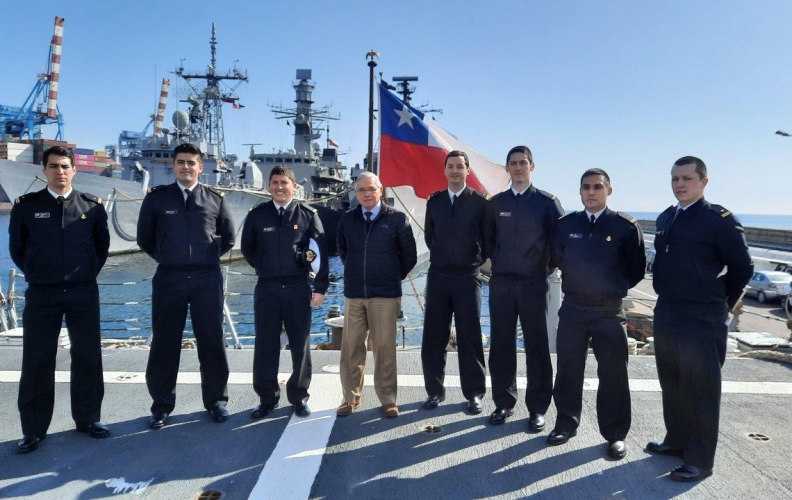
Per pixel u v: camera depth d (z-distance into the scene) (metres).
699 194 2.76
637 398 3.74
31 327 2.94
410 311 18.77
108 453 2.90
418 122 5.95
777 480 2.59
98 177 21.53
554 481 2.60
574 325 3.02
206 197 3.41
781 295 17.91
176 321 3.31
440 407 3.59
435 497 2.45
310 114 39.72
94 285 3.13
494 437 3.11
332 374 4.29
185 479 2.61
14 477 2.63
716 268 2.68
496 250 3.36
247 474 2.66
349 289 3.51
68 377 4.09
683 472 2.60
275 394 3.47
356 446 2.98
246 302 19.25
